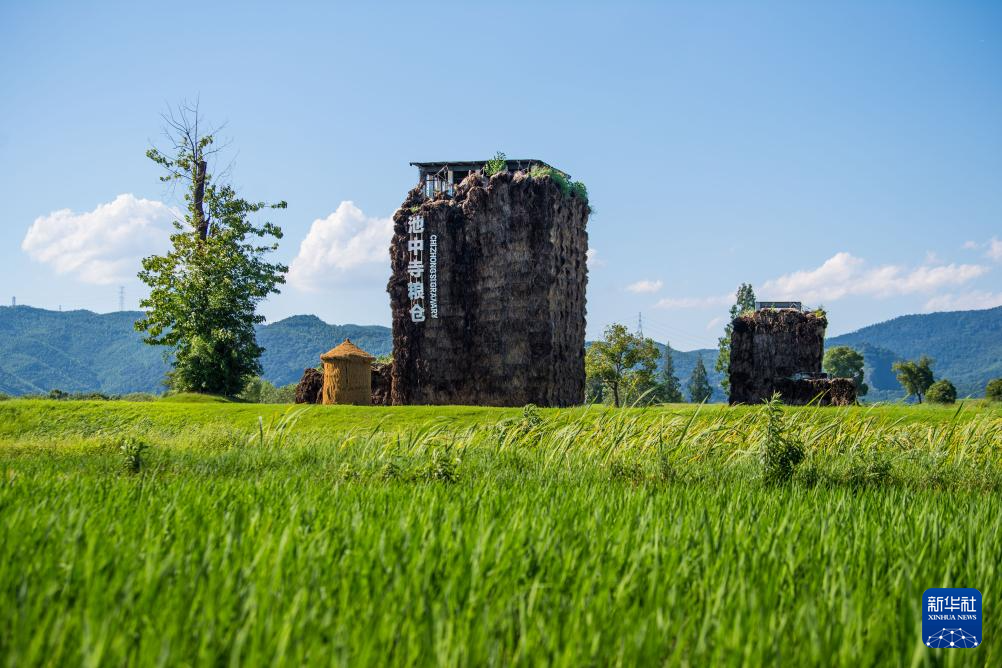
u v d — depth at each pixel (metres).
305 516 7.60
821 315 54.28
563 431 18.56
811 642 4.30
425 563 5.49
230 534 6.03
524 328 42.72
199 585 4.91
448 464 13.30
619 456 15.98
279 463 16.61
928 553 6.71
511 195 43.12
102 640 3.82
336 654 3.86
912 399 120.62
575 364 46.88
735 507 8.98
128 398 52.59
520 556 5.90
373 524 7.03
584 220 48.06
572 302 46.44
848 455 15.73
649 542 6.45
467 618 4.47
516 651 4.24
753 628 4.41
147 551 5.84
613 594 5.19
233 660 3.79
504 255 43.19
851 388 49.09
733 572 5.71
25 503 8.05
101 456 17.78
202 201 52.38
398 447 18.22
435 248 44.44
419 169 47.69
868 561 6.18
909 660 4.36
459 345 44.06
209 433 23.19
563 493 10.39
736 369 54.19
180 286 49.28
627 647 4.13
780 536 7.01
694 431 18.55
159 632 4.19
